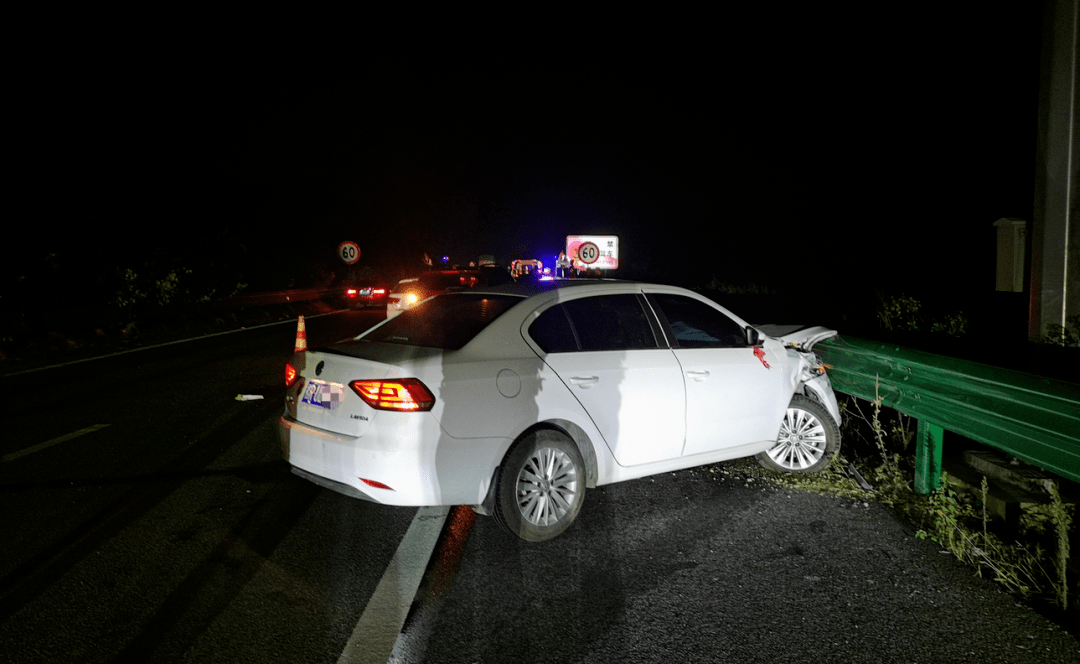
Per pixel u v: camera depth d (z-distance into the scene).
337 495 5.45
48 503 5.24
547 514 4.55
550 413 4.54
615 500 5.33
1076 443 3.75
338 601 3.77
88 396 9.41
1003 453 5.23
